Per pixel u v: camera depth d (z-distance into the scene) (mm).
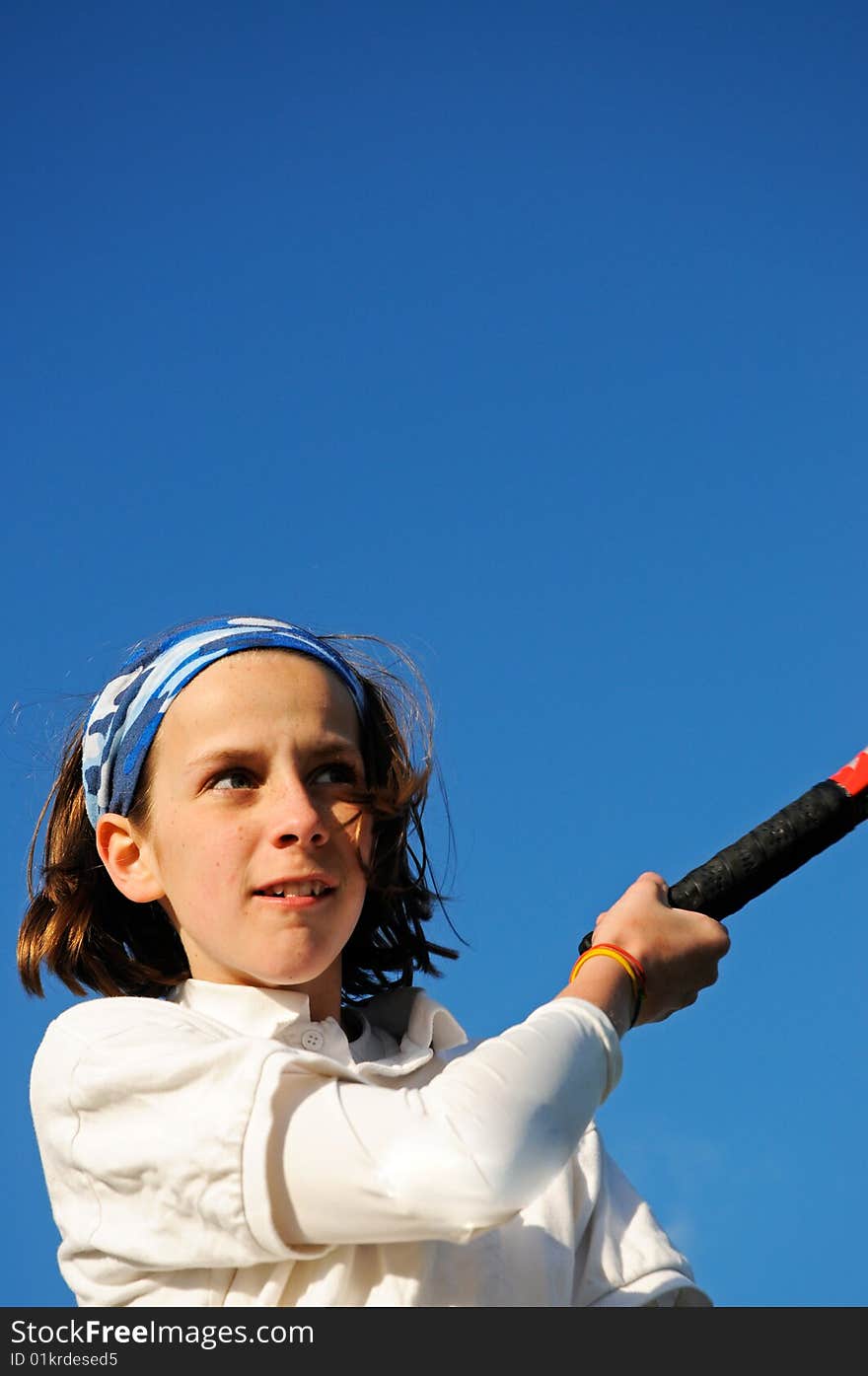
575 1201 2729
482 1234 2426
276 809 2721
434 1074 2789
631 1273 2680
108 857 2984
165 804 2840
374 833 3115
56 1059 2643
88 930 3188
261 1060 2400
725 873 2734
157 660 2979
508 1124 2264
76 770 3307
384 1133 2283
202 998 2758
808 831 2732
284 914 2688
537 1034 2402
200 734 2807
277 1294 2436
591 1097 2389
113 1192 2492
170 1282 2490
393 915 3234
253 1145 2338
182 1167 2389
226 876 2713
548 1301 2572
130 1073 2484
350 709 2932
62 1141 2576
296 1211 2338
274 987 2748
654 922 2656
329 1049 2725
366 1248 2514
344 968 3229
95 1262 2543
